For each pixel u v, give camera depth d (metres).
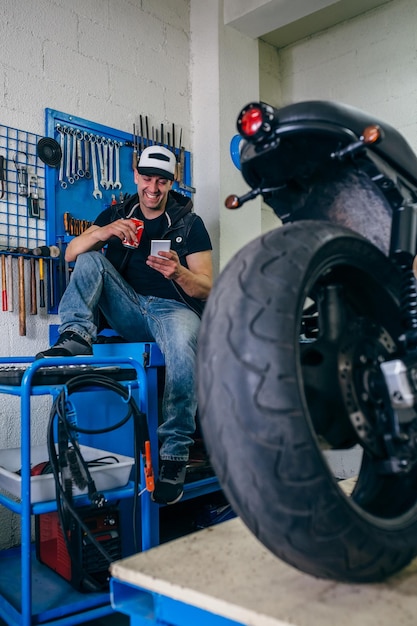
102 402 2.35
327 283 0.98
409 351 0.94
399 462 0.90
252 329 0.77
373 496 0.98
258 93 3.76
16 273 2.65
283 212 1.13
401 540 0.85
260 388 0.74
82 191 2.92
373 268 0.98
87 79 3.01
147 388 2.11
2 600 1.78
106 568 1.89
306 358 0.91
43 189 2.78
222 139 3.51
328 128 0.91
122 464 1.85
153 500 2.00
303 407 0.74
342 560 0.77
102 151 3.03
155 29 3.40
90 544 1.87
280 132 0.93
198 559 0.96
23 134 2.72
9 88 2.68
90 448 2.19
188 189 3.49
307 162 1.00
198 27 3.60
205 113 3.55
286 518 0.74
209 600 0.80
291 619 0.73
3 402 2.59
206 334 0.82
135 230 2.31
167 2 3.48
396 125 3.62
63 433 1.72
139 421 1.82
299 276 0.81
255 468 0.74
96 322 2.34
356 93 3.82
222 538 1.07
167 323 2.23
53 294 2.74
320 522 0.74
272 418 0.73
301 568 0.80
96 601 1.76
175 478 2.04
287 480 0.73
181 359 2.12
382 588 0.83
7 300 2.58
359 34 3.81
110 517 1.94
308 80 4.09
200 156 3.56
